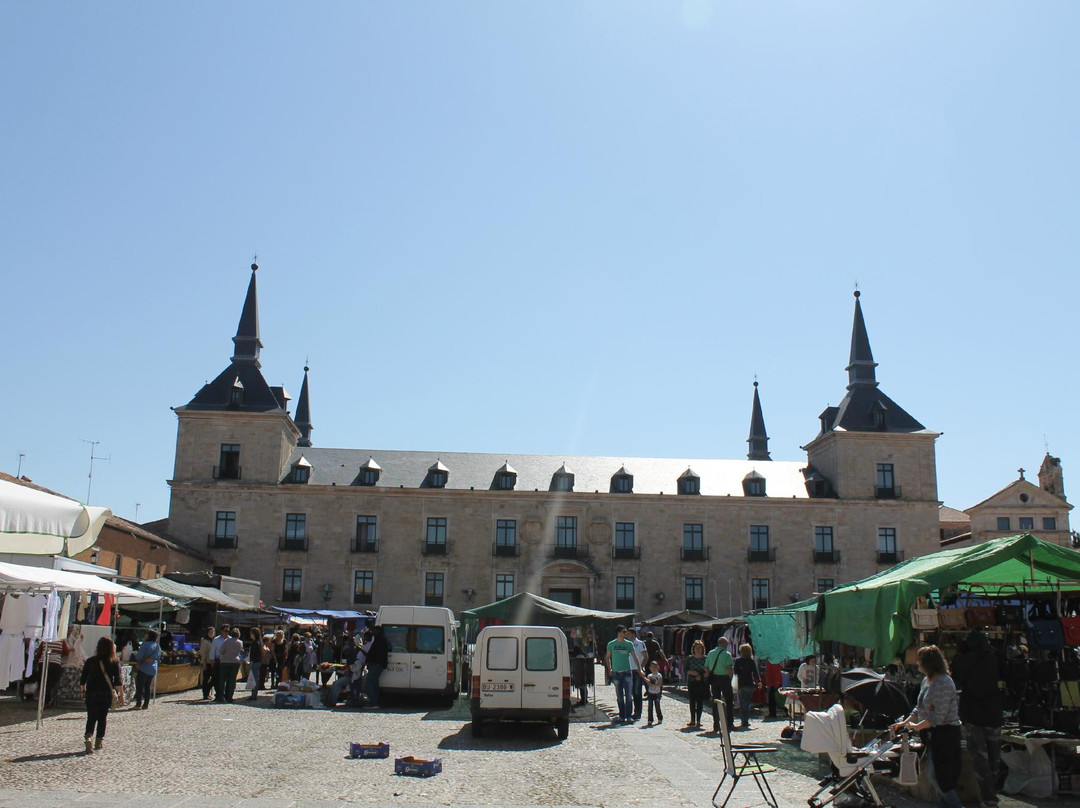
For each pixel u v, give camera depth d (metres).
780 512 65.88
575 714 24.55
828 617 17.62
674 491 66.75
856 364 70.31
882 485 66.94
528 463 68.00
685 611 40.88
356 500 63.00
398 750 16.25
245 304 66.94
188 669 29.39
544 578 63.12
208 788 11.77
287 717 21.70
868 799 11.46
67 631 23.80
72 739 16.25
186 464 62.06
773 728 21.19
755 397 88.81
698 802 11.88
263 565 61.34
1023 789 12.65
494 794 12.06
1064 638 15.55
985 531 69.56
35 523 15.76
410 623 25.62
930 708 10.41
